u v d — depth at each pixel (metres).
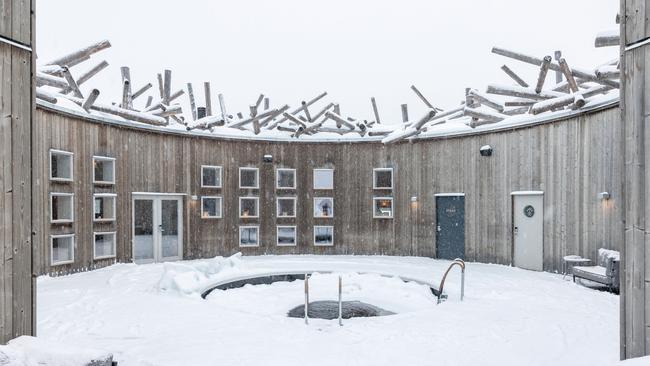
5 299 3.67
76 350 3.58
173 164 13.09
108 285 8.87
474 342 5.32
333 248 14.55
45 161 9.75
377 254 14.32
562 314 6.58
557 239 10.78
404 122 14.45
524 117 11.58
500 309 6.91
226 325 6.02
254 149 14.39
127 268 11.16
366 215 14.46
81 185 10.77
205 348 5.04
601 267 9.10
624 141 3.82
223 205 13.95
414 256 13.87
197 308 6.95
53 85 9.48
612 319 6.29
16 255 3.78
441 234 13.50
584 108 9.92
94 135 11.17
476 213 12.77
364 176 14.53
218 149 13.92
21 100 3.87
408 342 5.31
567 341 5.34
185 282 8.55
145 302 7.33
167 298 7.64
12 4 3.80
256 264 11.78
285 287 9.98
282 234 14.63
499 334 5.62
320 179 14.73
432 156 13.69
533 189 11.41
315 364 4.59
